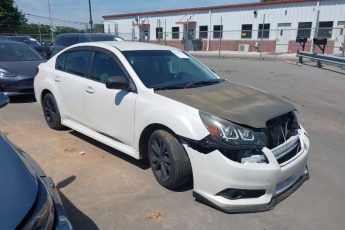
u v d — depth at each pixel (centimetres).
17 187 209
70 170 451
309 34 2994
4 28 4675
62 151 515
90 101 493
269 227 334
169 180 386
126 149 448
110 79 423
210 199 345
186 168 375
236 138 332
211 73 516
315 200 387
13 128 632
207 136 338
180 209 361
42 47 1717
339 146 565
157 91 411
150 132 414
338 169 473
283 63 1947
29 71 854
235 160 334
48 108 611
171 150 373
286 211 363
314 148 553
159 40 3606
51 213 212
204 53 3119
